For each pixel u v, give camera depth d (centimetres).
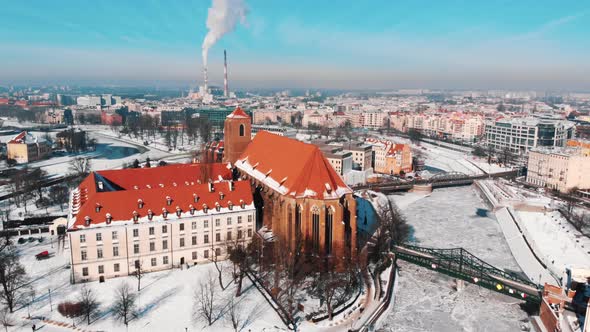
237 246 13550
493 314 12144
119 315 10769
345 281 12575
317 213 13425
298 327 10644
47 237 15838
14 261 12788
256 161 17525
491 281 12850
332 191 13475
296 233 13700
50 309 11050
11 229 15912
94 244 12388
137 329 10319
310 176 13775
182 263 13575
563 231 19425
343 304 11806
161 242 13150
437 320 11775
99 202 12788
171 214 13300
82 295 11525
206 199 13988
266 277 12850
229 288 12262
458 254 16350
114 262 12681
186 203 13700
